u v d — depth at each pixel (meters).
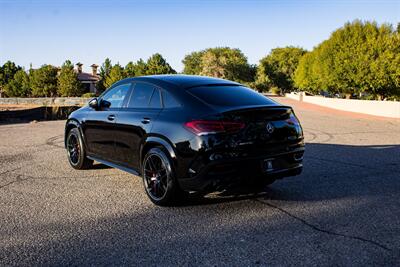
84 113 6.12
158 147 4.42
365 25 29.50
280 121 4.29
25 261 2.99
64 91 56.84
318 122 16.16
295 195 4.82
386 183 5.40
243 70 87.88
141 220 3.94
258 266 2.87
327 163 6.88
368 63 27.42
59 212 4.20
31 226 3.77
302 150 4.54
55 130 12.84
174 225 3.78
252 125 4.02
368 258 2.99
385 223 3.79
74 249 3.21
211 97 4.27
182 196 4.37
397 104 20.45
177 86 4.53
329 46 32.28
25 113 22.69
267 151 4.12
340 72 29.17
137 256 3.07
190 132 3.97
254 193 4.93
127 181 5.64
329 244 3.27
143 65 66.44
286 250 3.15
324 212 4.14
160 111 4.49
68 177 5.89
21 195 4.88
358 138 10.55
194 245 3.28
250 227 3.71
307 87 49.25
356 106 25.16
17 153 8.07
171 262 2.95
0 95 68.38
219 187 3.94
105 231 3.63
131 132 4.83
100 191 5.08
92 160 6.36
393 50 26.73
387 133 11.88
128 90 5.27
